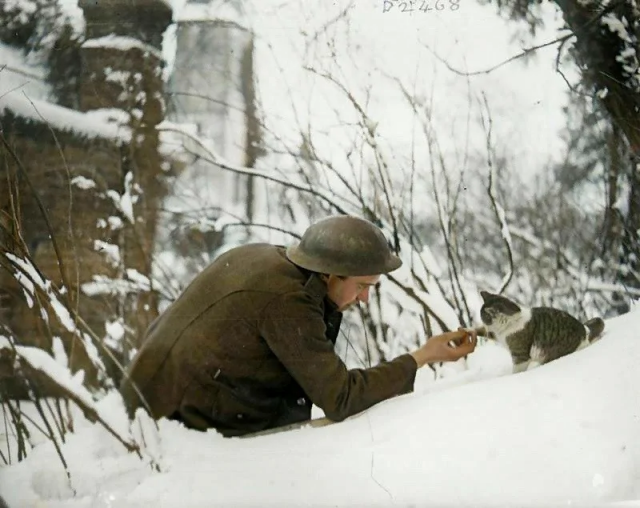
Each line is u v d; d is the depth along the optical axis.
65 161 2.83
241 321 1.81
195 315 1.86
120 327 2.54
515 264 3.81
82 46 3.28
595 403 1.58
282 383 1.88
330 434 1.73
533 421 1.55
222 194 3.55
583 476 1.38
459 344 2.06
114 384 1.83
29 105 3.01
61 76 3.25
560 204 3.82
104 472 1.61
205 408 1.84
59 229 2.69
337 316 1.99
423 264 2.98
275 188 3.61
